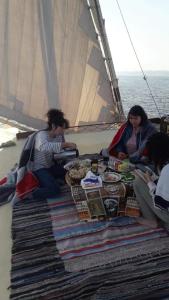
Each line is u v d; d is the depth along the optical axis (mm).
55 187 4160
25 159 4176
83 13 5848
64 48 6141
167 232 3379
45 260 3027
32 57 6219
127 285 2689
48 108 6672
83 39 6070
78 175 3816
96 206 3600
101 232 3414
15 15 5871
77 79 6445
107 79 6527
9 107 6707
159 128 6008
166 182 2924
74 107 6715
